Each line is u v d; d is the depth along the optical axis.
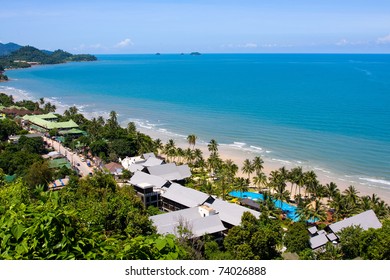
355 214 75.88
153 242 14.33
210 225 65.69
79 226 14.99
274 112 199.75
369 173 111.25
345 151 130.75
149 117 194.50
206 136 154.25
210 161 104.31
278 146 138.25
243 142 144.62
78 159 121.88
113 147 123.56
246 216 64.69
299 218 75.12
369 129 159.62
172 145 118.31
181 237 55.28
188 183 98.31
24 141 121.38
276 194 83.44
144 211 71.00
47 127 154.50
